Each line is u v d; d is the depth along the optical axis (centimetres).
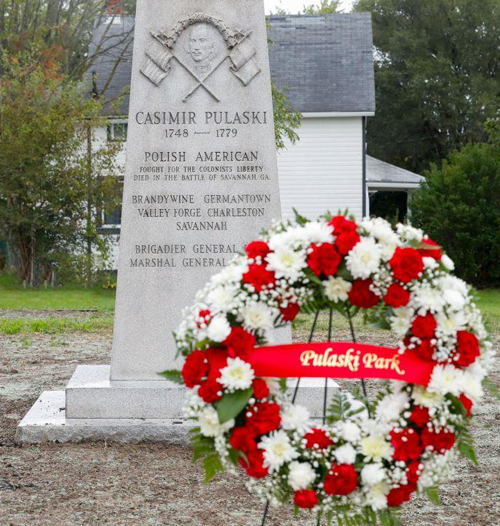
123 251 682
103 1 3098
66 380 879
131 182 684
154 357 678
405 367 349
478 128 4469
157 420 637
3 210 2191
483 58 4569
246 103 686
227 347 351
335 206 2878
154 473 554
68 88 2291
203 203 685
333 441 351
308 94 2903
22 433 622
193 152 685
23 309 1695
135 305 680
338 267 358
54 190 2177
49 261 2302
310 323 1346
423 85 4406
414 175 3189
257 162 687
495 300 2042
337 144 2862
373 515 365
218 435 351
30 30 2936
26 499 498
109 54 3081
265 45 688
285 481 361
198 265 685
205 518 470
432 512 489
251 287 355
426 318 348
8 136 2147
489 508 497
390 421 353
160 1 686
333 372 348
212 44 684
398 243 363
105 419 639
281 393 365
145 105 684
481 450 630
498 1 4544
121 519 466
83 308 1734
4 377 898
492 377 909
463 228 2339
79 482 532
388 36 4688
